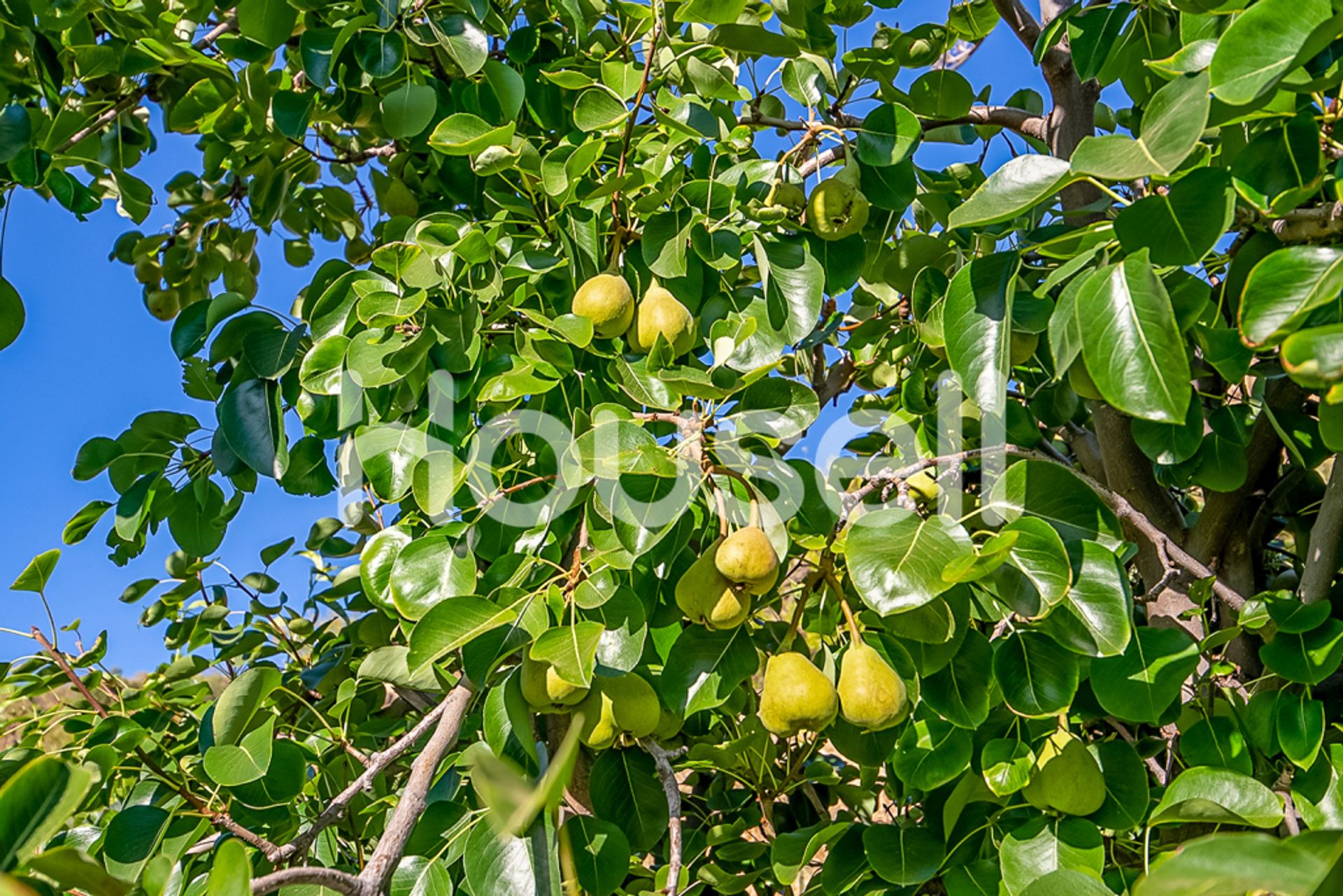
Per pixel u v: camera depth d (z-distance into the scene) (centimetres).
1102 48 249
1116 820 202
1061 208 297
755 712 295
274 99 264
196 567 349
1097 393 190
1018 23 292
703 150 246
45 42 255
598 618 192
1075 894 163
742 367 217
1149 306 143
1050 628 182
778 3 259
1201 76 146
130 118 358
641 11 256
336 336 223
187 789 192
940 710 197
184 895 185
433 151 278
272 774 207
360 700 318
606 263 225
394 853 173
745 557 178
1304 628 200
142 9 286
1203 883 111
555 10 289
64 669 239
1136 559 308
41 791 116
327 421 241
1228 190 149
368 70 241
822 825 248
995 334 177
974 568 162
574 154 196
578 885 199
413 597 191
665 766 212
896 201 234
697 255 226
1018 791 219
